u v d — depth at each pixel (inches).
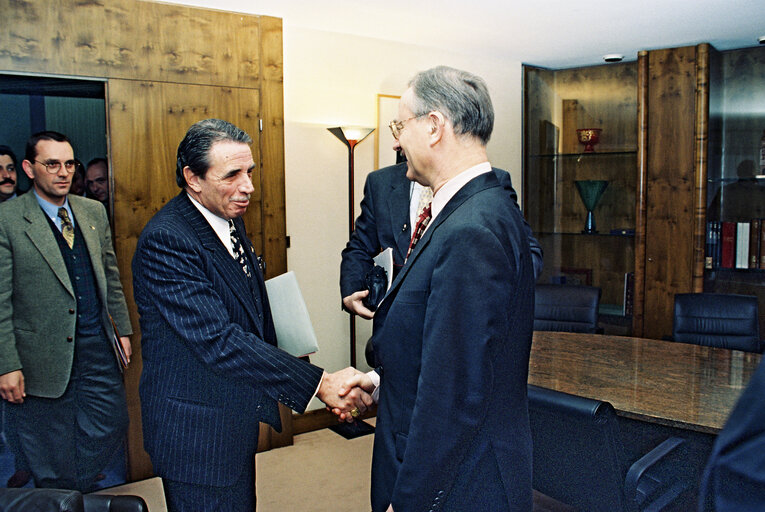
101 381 115.6
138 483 122.9
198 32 125.0
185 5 123.2
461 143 52.2
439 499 48.1
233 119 130.5
